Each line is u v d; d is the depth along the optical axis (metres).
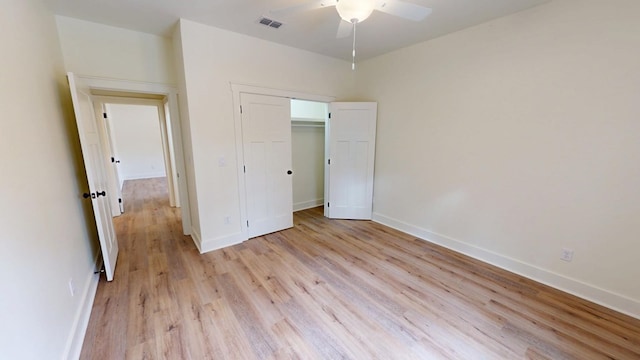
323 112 4.98
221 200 3.07
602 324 1.88
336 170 4.07
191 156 2.85
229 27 2.72
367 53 3.59
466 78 2.75
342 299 2.17
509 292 2.26
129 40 2.74
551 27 2.15
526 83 2.33
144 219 4.22
